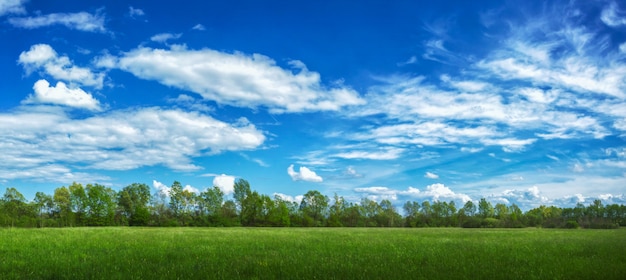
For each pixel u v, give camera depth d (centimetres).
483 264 1661
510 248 2612
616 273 1412
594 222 12069
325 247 2705
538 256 2031
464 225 13475
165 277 1350
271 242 3219
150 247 2625
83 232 4753
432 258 1916
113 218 11325
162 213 12344
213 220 11844
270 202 12406
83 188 11506
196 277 1354
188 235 4347
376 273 1400
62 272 1477
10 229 5491
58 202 11138
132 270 1527
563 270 1480
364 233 5662
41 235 3906
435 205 14612
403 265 1616
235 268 1561
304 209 13825
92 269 1551
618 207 12331
